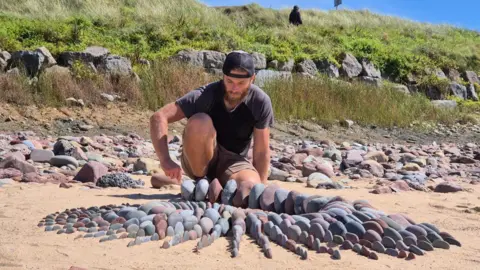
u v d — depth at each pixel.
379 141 10.62
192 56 13.85
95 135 8.50
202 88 3.38
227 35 15.98
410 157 7.10
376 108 12.34
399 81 17.91
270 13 23.81
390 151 7.79
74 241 2.39
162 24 15.78
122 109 9.95
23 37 13.29
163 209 2.68
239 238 2.42
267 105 3.38
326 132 10.80
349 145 9.14
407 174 5.68
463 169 6.56
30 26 13.59
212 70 14.05
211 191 3.15
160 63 11.64
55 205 3.17
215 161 3.48
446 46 21.47
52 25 13.95
